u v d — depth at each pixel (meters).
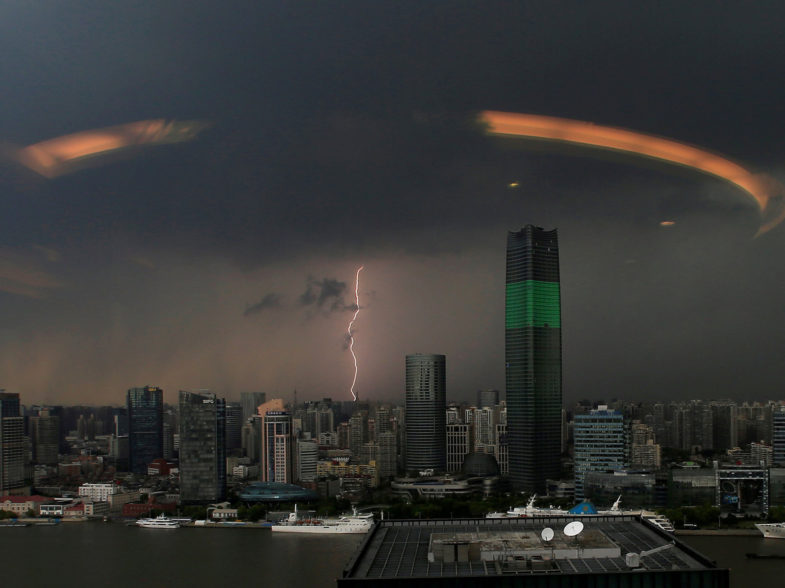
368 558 181.38
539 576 157.50
